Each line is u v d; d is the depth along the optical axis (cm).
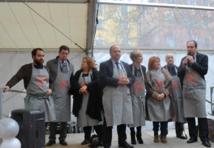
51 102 446
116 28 670
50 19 554
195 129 483
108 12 651
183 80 478
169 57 538
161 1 669
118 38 675
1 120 305
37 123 329
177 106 507
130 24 673
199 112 456
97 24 608
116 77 425
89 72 478
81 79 475
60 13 536
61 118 475
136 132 508
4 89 405
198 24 696
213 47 701
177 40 698
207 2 677
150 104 488
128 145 436
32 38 613
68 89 483
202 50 697
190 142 481
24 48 640
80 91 465
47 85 443
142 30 680
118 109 420
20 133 318
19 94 637
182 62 478
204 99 460
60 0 491
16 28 578
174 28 694
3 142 298
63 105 477
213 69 700
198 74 462
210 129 500
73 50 645
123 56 676
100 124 462
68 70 487
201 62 458
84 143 486
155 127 496
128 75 445
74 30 592
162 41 691
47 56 642
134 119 467
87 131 486
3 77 630
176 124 533
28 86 436
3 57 634
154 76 491
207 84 699
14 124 301
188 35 699
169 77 505
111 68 429
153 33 686
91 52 641
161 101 487
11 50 638
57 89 476
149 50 688
